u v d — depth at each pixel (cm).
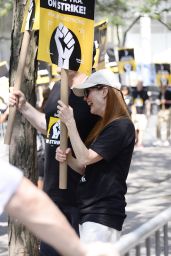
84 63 539
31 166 614
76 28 538
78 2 538
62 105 527
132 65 2352
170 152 2145
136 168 1780
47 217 261
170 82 2472
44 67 1502
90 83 532
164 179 1595
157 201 1302
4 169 261
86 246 270
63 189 572
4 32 3597
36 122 600
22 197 260
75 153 519
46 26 533
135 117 2261
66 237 262
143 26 4097
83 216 530
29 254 607
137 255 407
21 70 579
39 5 547
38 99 1764
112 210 523
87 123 564
